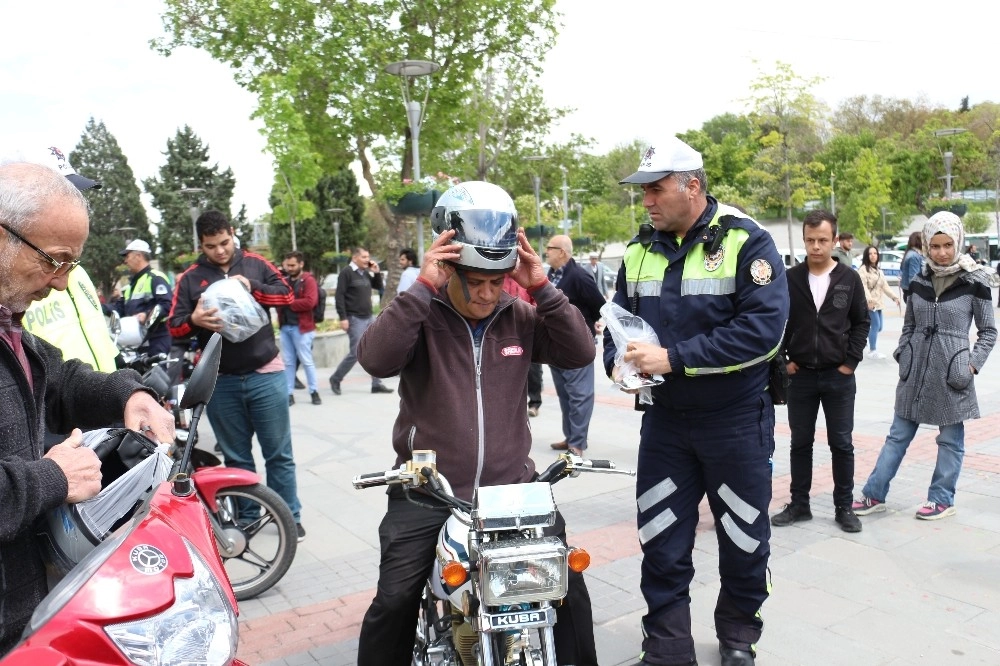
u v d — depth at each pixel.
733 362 3.06
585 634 2.52
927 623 3.65
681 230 3.34
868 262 12.00
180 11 18.28
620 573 4.36
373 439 7.86
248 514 4.47
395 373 2.61
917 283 5.00
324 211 58.53
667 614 3.34
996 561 4.32
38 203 1.84
